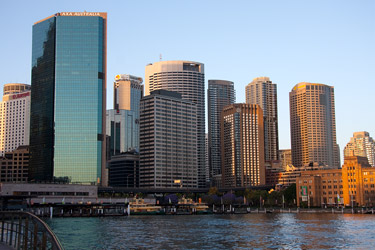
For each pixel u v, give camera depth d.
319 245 117.00
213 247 113.88
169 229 166.12
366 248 111.50
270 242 123.69
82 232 154.25
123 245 117.62
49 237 35.38
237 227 175.00
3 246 52.69
